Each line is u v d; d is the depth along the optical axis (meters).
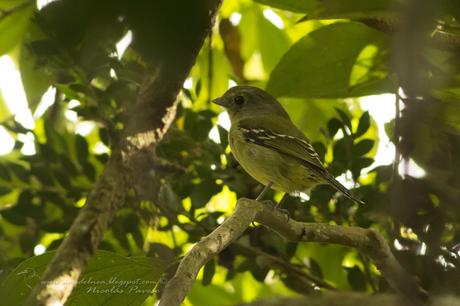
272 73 10.23
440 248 9.53
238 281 13.79
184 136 11.62
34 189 11.64
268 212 7.93
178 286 6.17
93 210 6.01
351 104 14.52
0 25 11.52
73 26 3.12
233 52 14.28
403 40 3.26
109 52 5.58
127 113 10.05
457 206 9.37
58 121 13.73
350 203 11.36
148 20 2.99
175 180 11.42
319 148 11.88
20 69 11.38
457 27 7.58
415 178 9.23
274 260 11.42
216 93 14.41
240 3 14.78
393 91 10.30
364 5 7.00
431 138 9.07
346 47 9.93
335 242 8.40
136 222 11.28
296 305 7.46
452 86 8.03
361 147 11.40
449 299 7.68
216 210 12.42
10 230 12.77
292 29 14.93
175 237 12.68
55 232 11.43
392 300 7.75
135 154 7.07
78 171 11.80
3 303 7.21
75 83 10.19
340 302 7.34
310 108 14.20
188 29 3.01
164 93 7.43
